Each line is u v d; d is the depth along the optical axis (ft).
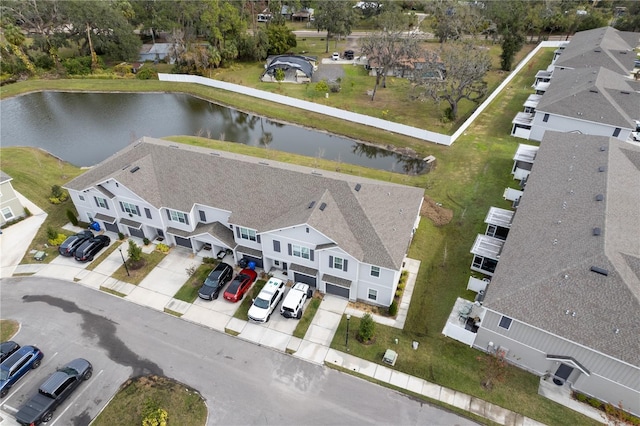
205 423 79.20
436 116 214.69
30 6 287.07
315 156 185.37
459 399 83.41
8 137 205.36
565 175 119.96
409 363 90.33
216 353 92.94
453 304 104.73
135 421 79.30
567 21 319.27
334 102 234.17
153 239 127.34
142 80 274.36
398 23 277.44
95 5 276.62
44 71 280.31
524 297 83.30
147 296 107.45
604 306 78.13
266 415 80.64
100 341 95.40
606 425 78.69
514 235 102.63
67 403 82.58
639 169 125.70
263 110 232.94
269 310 100.22
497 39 324.80
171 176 121.39
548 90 202.08
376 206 106.83
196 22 306.76
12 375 84.38
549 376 86.84
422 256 120.26
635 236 90.84
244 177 116.88
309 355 92.38
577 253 86.74
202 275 114.11
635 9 330.54
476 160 169.99
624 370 75.36
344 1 310.04
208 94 256.73
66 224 133.69
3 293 108.27
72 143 200.64
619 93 182.29
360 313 102.83
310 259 105.19
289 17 420.36
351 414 80.84
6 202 130.52
